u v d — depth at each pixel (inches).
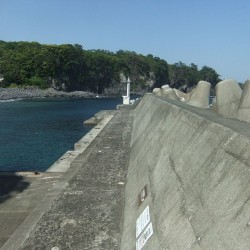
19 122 1999.3
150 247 235.3
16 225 394.3
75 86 5880.9
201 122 306.0
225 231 157.9
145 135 639.1
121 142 779.4
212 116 325.4
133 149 658.8
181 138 344.2
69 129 1733.5
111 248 292.5
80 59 5816.9
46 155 1109.1
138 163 495.5
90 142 874.8
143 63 6840.6
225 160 204.4
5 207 444.8
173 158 326.3
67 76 5659.5
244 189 163.6
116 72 6530.5
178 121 415.2
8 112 2608.3
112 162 583.2
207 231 175.9
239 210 157.0
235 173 182.4
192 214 205.9
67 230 327.0
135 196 370.0
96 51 7037.4
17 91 4722.0
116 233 319.3
